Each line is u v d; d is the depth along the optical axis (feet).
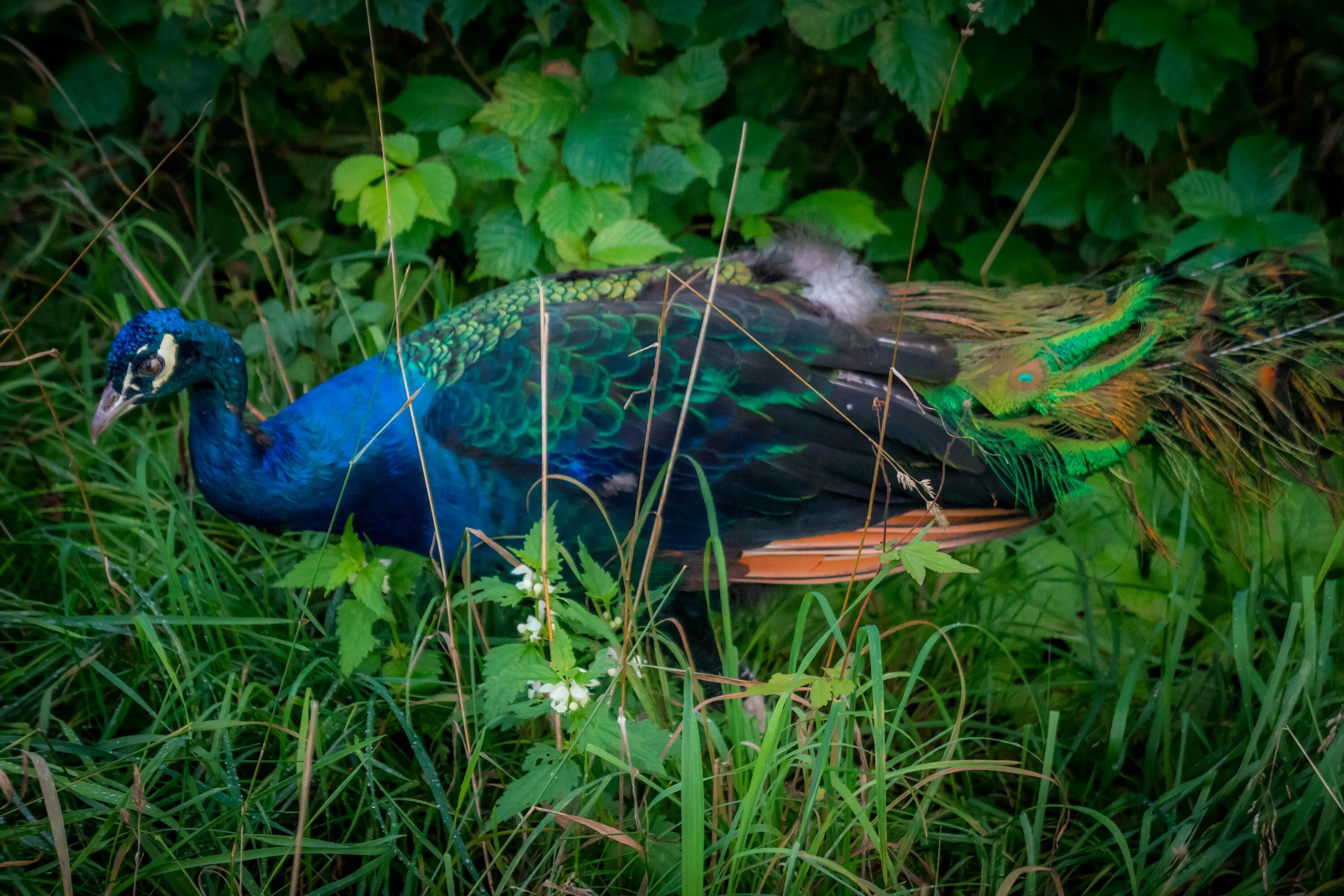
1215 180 11.69
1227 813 9.10
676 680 9.62
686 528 9.07
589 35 12.23
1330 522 10.89
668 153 11.98
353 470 9.17
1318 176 13.74
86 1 12.80
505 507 9.09
